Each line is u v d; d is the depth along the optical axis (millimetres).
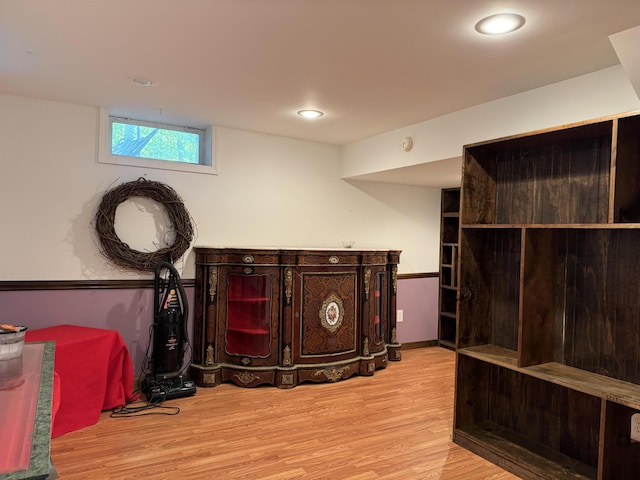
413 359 4820
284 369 3781
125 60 2574
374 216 5086
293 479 2373
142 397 3529
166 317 3596
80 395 2936
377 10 1940
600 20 2008
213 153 4113
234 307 3883
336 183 4836
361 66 2596
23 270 3395
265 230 4414
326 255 3945
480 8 1908
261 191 4383
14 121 3346
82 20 2084
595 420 2418
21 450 924
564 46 2283
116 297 3707
